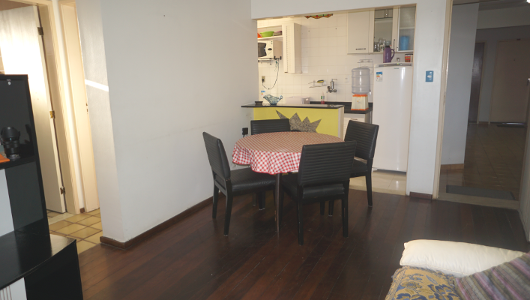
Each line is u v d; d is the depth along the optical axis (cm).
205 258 261
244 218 334
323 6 392
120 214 276
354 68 562
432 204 360
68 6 328
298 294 216
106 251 275
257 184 296
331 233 298
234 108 414
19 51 336
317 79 594
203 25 352
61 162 353
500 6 692
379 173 490
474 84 905
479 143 688
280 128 400
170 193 323
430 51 350
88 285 229
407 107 464
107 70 254
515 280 132
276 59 616
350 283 226
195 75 345
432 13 343
